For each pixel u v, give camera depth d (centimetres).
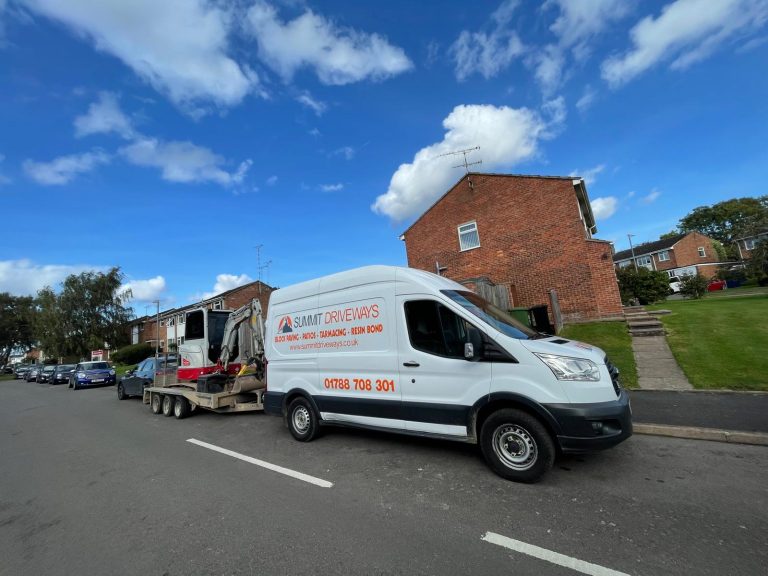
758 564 273
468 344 442
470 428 455
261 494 453
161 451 690
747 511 343
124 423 1022
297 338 668
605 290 1438
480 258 1709
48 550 365
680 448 500
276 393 698
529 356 420
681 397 689
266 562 315
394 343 529
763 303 1422
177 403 1032
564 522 341
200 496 463
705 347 938
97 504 468
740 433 504
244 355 1037
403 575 284
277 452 614
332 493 439
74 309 4331
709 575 265
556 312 1356
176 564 324
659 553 291
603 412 389
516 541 318
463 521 355
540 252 1561
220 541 355
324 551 324
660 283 2162
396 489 435
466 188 1759
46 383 3306
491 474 452
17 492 534
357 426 573
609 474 433
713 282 3838
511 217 1634
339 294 606
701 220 6094
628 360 936
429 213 1873
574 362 407
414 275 533
